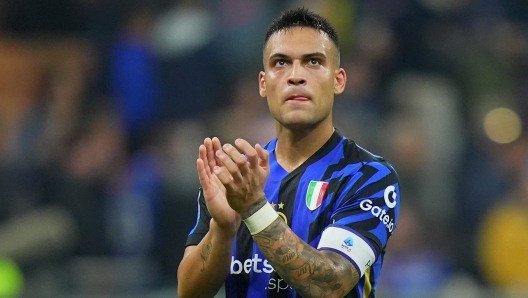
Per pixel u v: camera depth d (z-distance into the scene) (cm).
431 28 3950
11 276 2855
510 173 3588
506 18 4209
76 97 3641
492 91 3875
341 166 1412
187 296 1417
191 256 1402
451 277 3316
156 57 3756
